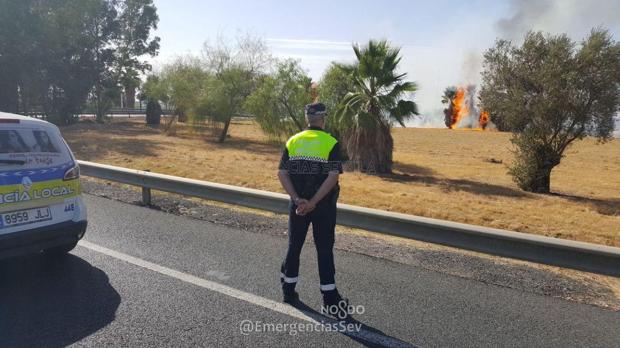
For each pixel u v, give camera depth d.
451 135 43.28
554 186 14.59
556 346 3.32
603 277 4.80
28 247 4.28
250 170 13.88
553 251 4.29
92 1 31.11
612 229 8.20
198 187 6.96
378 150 15.19
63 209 4.58
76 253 5.08
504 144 32.41
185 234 5.89
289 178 3.85
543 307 3.94
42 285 4.21
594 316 3.79
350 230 6.54
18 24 24.16
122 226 6.20
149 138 25.20
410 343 3.33
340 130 16.39
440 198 10.67
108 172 8.12
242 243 5.56
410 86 14.91
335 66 17.19
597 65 11.14
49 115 32.28
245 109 24.23
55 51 27.48
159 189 7.40
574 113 11.75
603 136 11.90
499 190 12.78
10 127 4.32
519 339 3.40
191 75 28.53
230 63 25.69
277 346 3.26
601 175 17.81
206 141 25.44
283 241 5.69
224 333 3.41
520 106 12.31
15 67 25.05
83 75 31.27
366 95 15.29
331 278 3.84
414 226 5.02
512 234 4.47
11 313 3.66
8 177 4.15
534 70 11.99
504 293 4.22
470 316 3.75
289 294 3.93
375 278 4.52
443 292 4.21
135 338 3.32
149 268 4.66
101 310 3.73
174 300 3.95
